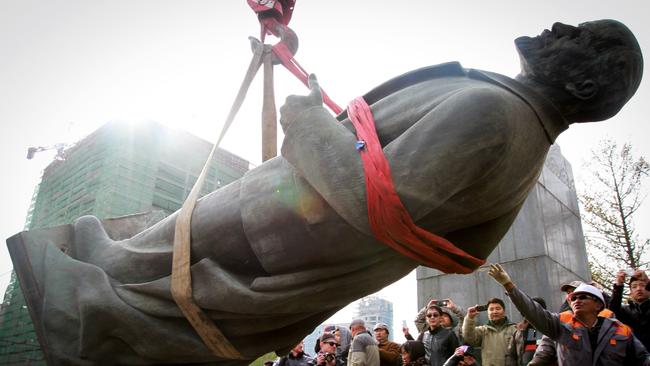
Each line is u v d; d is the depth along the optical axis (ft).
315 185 6.67
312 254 7.11
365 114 7.22
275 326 7.90
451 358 15.88
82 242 10.09
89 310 8.55
